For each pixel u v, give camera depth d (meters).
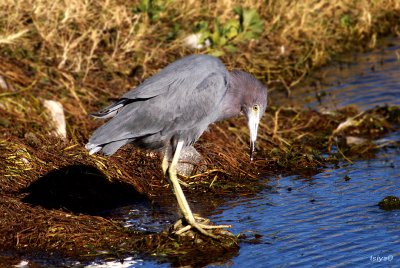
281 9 18.11
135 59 14.52
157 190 10.86
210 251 8.73
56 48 14.04
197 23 16.05
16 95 12.28
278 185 11.10
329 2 19.67
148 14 15.71
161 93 9.30
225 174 11.41
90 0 15.39
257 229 9.34
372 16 20.38
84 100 12.87
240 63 16.05
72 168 10.85
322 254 8.57
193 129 9.48
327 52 18.12
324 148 12.80
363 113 13.95
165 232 9.06
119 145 9.32
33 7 14.38
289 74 16.70
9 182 10.35
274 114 14.00
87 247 8.84
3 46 13.45
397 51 18.33
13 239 8.96
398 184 10.88
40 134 11.48
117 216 9.86
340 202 10.23
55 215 9.46
